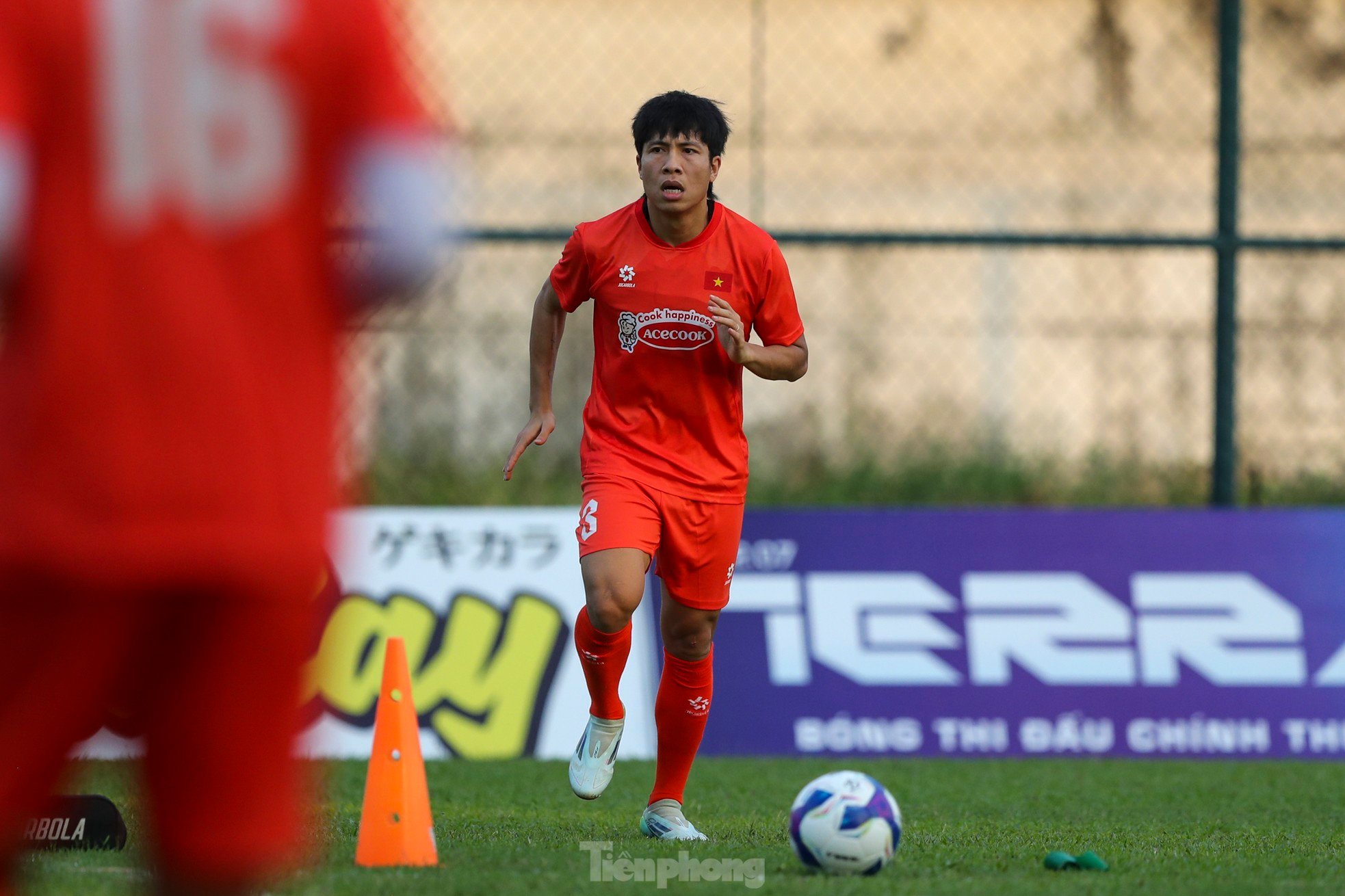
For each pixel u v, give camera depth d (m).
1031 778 22.92
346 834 15.07
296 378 6.08
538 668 25.08
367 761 23.30
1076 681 25.91
